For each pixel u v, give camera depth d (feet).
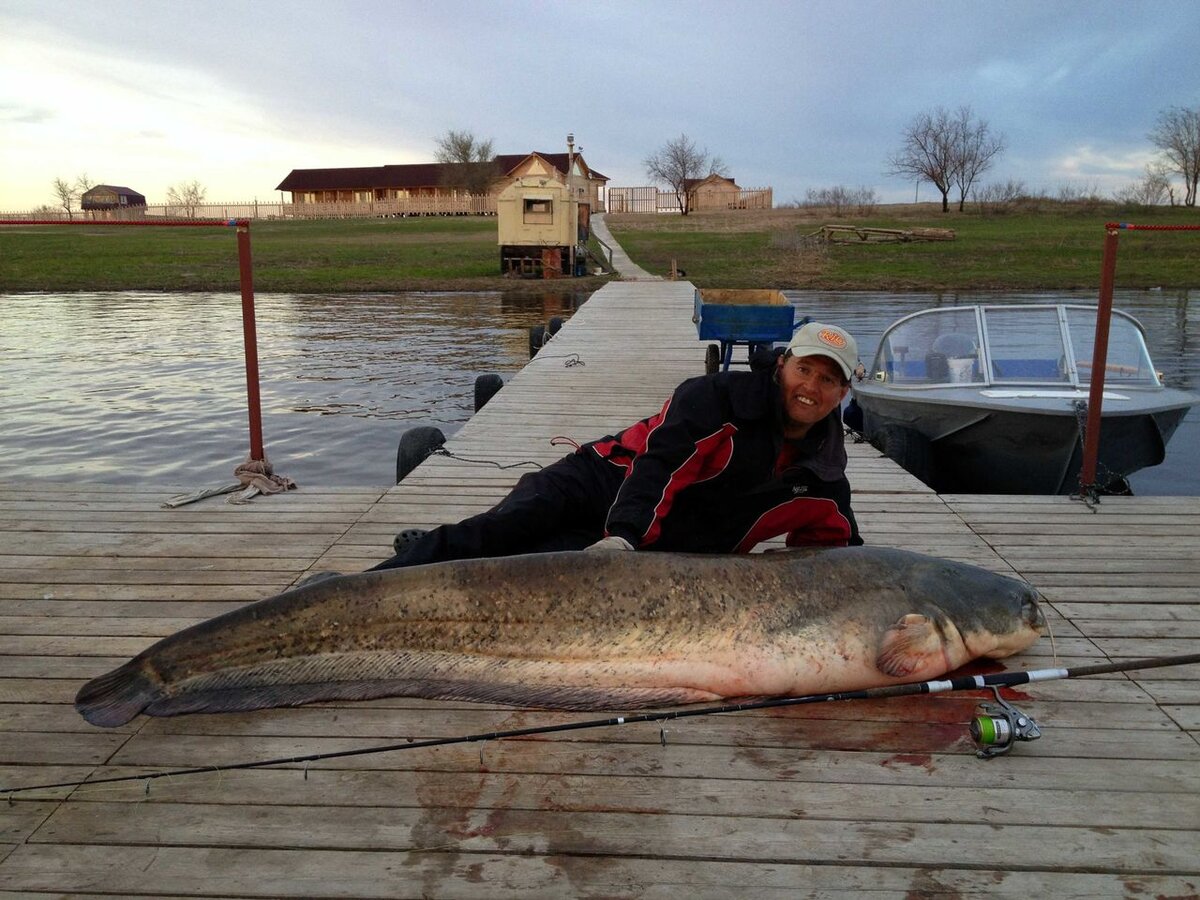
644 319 63.52
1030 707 11.46
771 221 207.41
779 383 13.01
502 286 110.22
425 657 11.62
